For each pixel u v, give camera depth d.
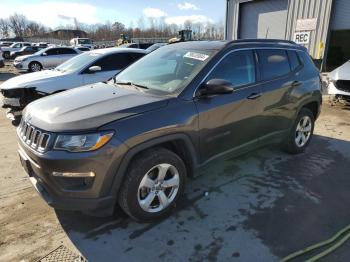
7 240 2.89
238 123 3.60
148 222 3.11
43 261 2.63
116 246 2.80
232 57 3.60
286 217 3.21
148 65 3.94
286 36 15.57
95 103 3.01
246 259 2.63
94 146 2.58
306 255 2.68
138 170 2.84
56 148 2.60
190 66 3.45
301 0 14.57
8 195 3.65
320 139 5.58
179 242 2.85
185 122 3.04
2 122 6.80
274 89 4.00
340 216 3.24
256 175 4.13
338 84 7.60
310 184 3.90
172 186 3.14
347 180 4.02
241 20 18.12
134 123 2.75
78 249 2.77
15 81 6.82
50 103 3.18
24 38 75.81
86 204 2.70
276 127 4.21
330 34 13.81
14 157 4.79
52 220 3.18
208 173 4.17
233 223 3.11
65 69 7.47
